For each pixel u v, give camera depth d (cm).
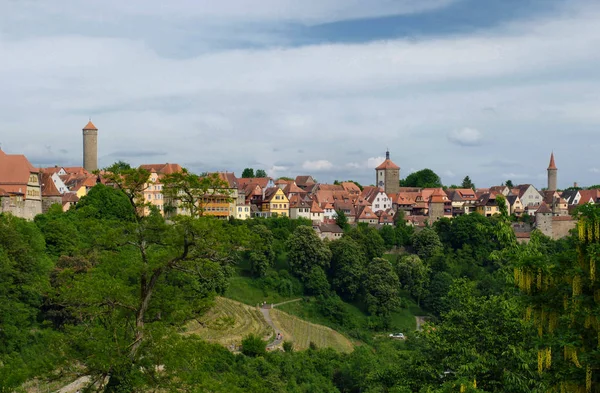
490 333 4309
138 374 4800
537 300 3130
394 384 4959
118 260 5256
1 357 8069
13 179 16112
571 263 3025
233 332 13662
